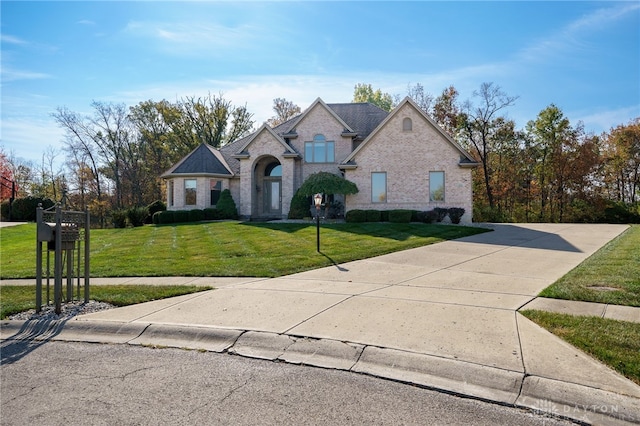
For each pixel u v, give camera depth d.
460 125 40.72
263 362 4.90
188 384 4.31
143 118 49.91
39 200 34.19
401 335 5.42
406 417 3.58
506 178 41.16
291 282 8.92
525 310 6.43
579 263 11.02
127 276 10.34
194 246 15.42
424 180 24.56
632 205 35.78
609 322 5.68
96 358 5.16
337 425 3.45
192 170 28.52
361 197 25.11
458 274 9.60
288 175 27.11
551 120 39.47
